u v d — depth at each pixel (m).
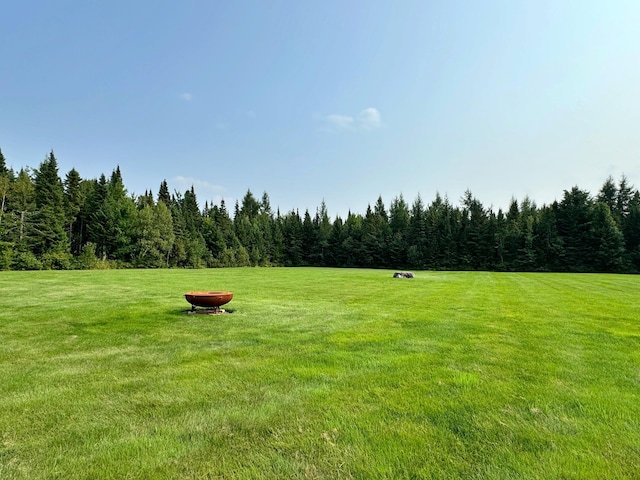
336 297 13.96
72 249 48.34
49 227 39.84
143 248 47.34
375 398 4.03
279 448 3.02
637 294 15.09
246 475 2.65
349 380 4.61
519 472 2.68
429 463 2.79
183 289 16.47
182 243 51.84
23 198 40.69
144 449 3.00
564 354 5.84
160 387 4.39
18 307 10.66
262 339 6.89
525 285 20.11
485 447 3.02
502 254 49.16
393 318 9.18
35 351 6.07
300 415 3.62
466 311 10.35
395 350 6.07
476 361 5.44
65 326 8.06
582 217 45.31
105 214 46.25
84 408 3.80
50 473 2.68
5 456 2.89
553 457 2.88
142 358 5.65
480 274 33.78
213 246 59.62
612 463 2.81
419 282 22.34
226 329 7.81
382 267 58.22
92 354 5.89
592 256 43.72
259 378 4.70
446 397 4.06
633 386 4.43
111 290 15.70
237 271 37.62
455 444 3.07
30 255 36.69
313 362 5.39
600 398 4.05
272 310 10.43
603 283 21.61
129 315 9.39
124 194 51.16
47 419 3.54
